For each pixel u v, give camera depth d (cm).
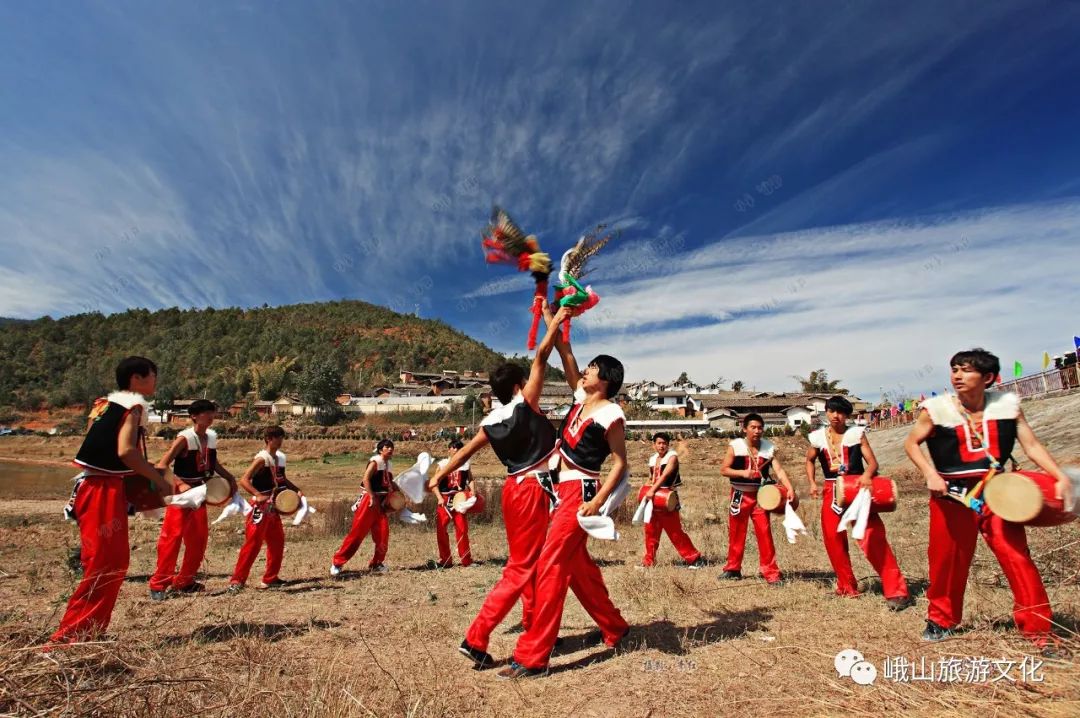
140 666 328
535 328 450
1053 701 289
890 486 519
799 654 392
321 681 347
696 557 778
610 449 405
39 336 12481
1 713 266
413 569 816
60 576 728
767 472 672
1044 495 350
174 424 7044
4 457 5256
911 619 468
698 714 314
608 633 432
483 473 3472
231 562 905
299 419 7600
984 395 394
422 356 12694
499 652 441
